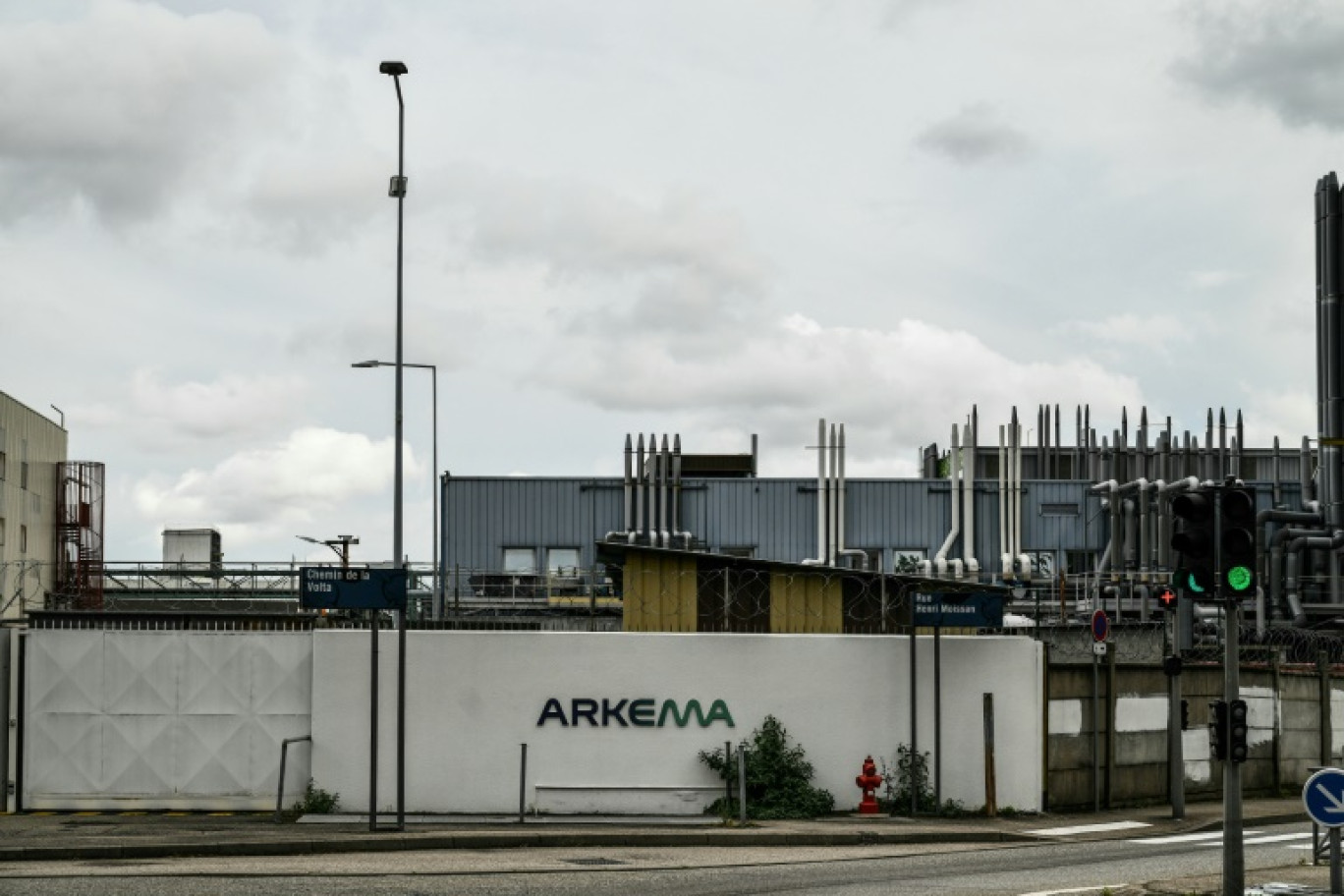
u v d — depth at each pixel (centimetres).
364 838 2325
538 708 2830
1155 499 6419
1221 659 3662
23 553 5822
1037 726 2952
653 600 3003
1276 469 6762
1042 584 6475
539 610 6062
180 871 1981
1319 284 6319
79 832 2414
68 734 2791
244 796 2786
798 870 2119
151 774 2786
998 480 6788
